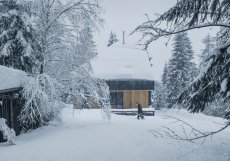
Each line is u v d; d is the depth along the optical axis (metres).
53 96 22.53
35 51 24.45
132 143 16.88
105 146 16.28
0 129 16.70
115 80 40.94
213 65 9.55
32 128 22.42
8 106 19.36
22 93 20.33
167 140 17.28
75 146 16.30
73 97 25.39
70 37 24.83
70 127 23.02
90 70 25.97
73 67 25.44
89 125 23.91
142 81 41.44
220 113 41.72
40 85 21.06
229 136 18.47
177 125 23.59
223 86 9.09
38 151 15.26
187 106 10.18
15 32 23.97
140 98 41.41
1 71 19.27
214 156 13.30
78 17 24.30
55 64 25.75
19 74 20.62
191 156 13.67
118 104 41.19
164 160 13.52
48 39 24.39
